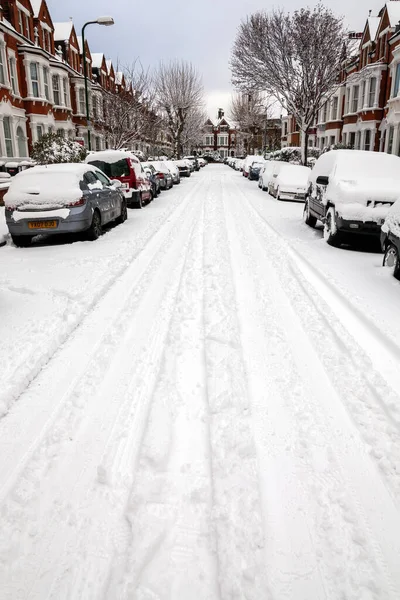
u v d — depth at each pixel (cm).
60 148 1811
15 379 353
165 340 429
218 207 1520
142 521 223
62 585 191
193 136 5866
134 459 268
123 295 563
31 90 2617
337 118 3334
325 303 527
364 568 199
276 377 360
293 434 290
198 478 252
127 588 189
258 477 253
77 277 638
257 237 959
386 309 509
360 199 834
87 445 281
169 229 1052
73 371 374
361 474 256
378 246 898
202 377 360
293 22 2383
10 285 600
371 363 380
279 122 6275
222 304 523
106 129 2842
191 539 214
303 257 779
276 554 205
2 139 2300
